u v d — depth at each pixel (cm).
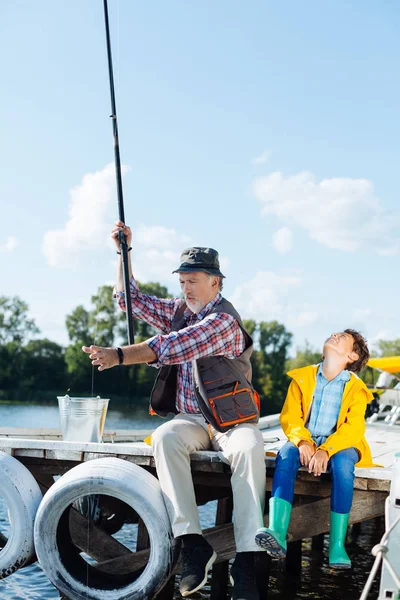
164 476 362
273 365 7194
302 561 657
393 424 902
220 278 394
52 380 7225
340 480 354
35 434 547
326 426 375
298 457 361
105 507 517
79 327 7319
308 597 535
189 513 356
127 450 392
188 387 389
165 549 358
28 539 384
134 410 5159
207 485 416
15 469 394
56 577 373
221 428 368
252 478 352
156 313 423
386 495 381
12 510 386
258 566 419
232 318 375
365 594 281
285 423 378
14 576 564
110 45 460
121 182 436
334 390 379
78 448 400
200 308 389
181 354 358
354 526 809
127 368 6831
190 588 341
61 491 370
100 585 373
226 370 373
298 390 387
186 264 388
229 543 401
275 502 349
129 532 732
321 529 390
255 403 379
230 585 543
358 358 387
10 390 7119
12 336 7338
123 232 425
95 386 6988
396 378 960
